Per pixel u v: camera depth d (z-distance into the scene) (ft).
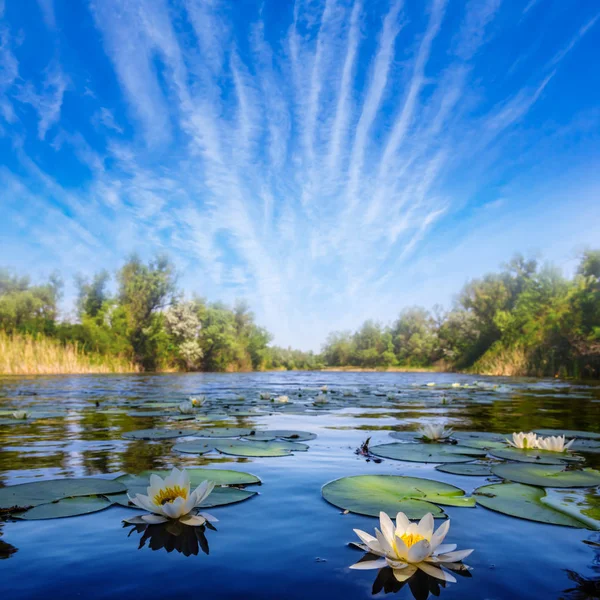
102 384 46.65
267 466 9.58
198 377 76.84
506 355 99.76
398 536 5.14
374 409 23.40
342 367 220.43
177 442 12.53
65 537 5.62
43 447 11.78
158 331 113.50
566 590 4.36
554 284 96.78
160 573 4.68
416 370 183.93
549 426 16.70
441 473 9.04
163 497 6.43
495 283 122.52
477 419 19.01
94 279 109.50
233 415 19.71
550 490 7.84
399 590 4.35
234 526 6.04
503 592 4.33
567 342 81.35
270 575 4.66
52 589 4.33
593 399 30.99
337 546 5.41
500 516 6.49
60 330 93.15
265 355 163.94
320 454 10.96
